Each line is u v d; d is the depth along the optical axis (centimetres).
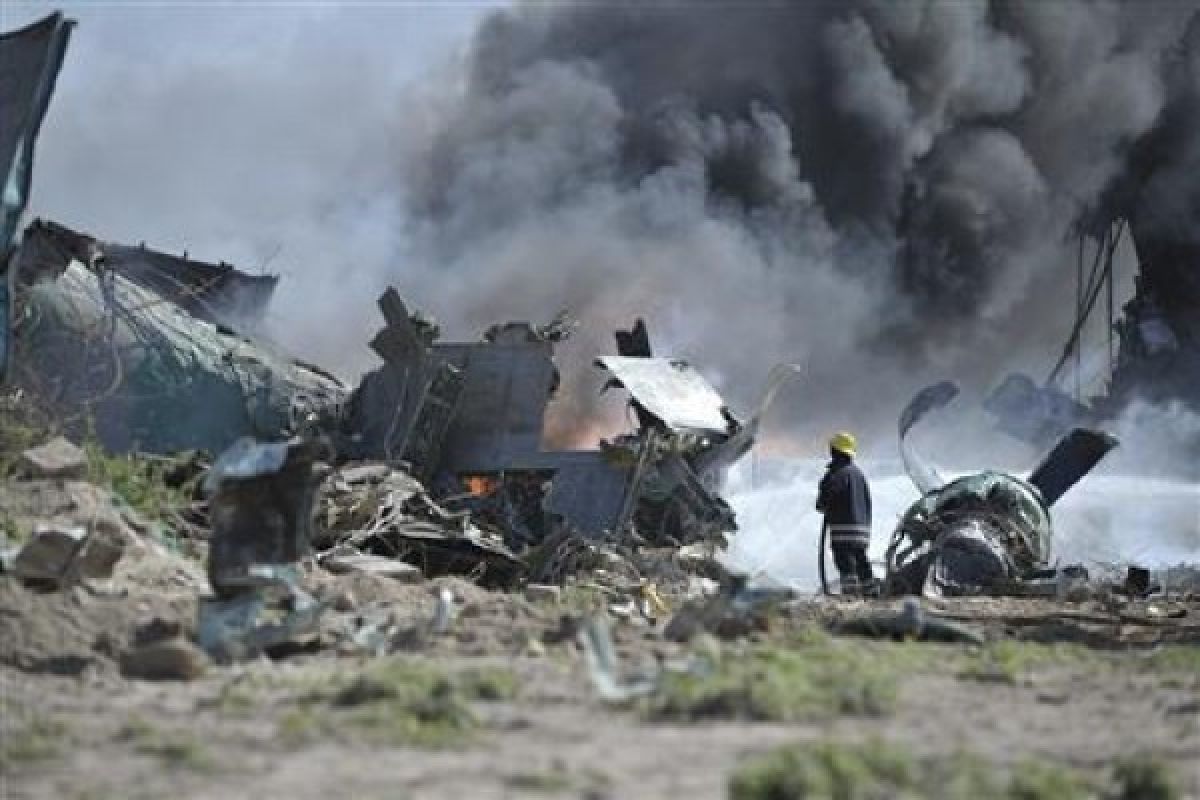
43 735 2252
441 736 2234
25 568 3341
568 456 6156
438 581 4609
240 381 5869
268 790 1900
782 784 1839
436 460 6228
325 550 5088
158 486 4719
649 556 5750
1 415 4625
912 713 2609
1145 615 5434
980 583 6197
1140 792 1972
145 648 2878
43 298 5400
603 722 2411
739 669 2883
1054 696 2867
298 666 3081
